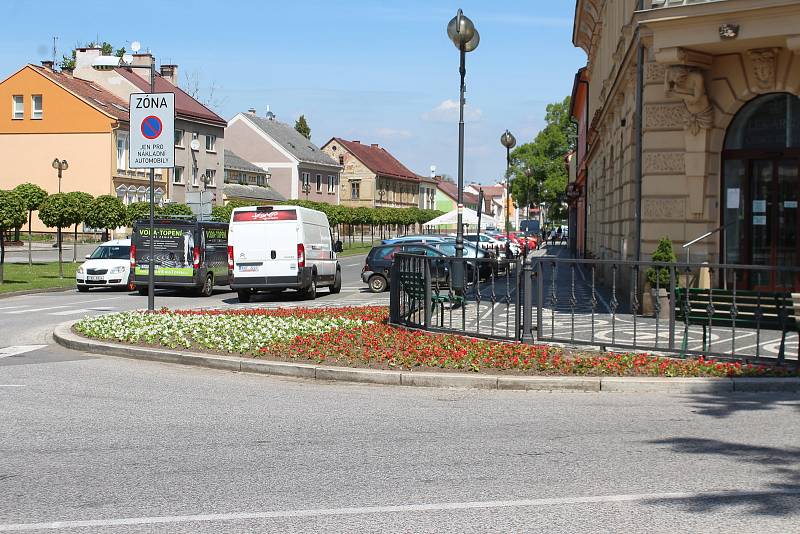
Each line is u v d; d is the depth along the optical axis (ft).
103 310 76.18
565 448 24.75
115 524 18.12
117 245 108.27
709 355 39.40
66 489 20.81
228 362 40.24
